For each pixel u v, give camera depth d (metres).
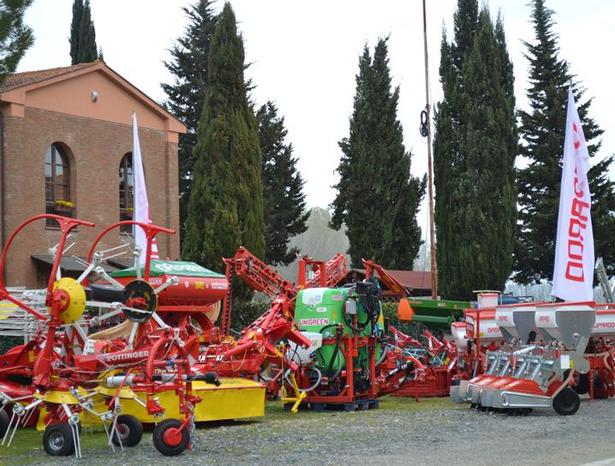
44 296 14.88
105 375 11.78
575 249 19.77
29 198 28.50
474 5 37.50
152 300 11.84
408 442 12.36
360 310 17.95
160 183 33.12
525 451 11.44
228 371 15.84
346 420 15.39
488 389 16.36
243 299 29.09
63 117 29.77
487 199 35.28
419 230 46.22
